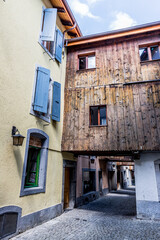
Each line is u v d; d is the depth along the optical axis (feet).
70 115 26.40
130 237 15.49
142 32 25.75
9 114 15.52
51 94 23.88
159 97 23.09
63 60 28.63
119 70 25.88
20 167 16.22
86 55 29.53
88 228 17.93
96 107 26.61
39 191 18.98
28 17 19.88
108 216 23.61
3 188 14.07
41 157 20.97
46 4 24.27
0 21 15.48
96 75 26.91
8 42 16.25
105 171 56.24
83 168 35.60
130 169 105.29
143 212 22.29
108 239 14.96
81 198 32.58
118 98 24.68
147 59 26.45
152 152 24.00
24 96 17.92
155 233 16.56
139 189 23.32
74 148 24.59
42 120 20.94
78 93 27.04
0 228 13.30
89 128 24.71
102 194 48.85
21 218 15.74
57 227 17.98
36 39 21.16
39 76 20.36
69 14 27.48
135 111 23.41
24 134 17.37
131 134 22.66
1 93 14.82
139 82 24.32
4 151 14.53
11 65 16.39
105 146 23.26
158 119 22.27
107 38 27.27
